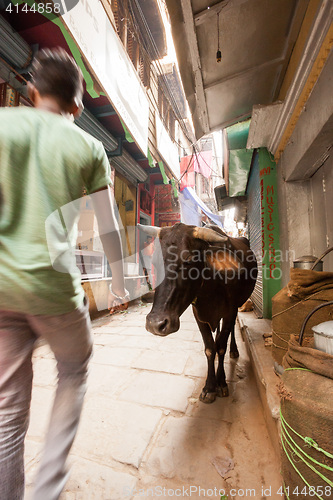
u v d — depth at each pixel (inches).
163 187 435.8
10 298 34.5
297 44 121.6
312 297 76.2
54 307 36.6
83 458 65.6
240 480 59.0
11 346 36.3
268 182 179.6
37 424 78.7
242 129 214.7
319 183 128.9
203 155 477.1
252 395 95.6
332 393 38.4
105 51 141.2
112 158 252.8
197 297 84.8
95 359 129.8
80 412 43.3
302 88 105.6
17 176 34.8
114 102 153.2
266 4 107.2
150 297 70.7
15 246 34.4
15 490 34.7
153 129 270.8
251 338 135.5
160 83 319.6
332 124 89.0
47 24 127.4
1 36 122.1
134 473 61.3
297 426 40.9
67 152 38.4
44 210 35.8
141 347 148.1
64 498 54.1
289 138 138.0
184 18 110.0
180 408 87.0
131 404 89.3
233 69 143.4
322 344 44.8
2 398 36.1
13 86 135.9
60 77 41.8
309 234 142.6
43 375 111.3
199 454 67.1
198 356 134.0
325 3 76.2
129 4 212.1
